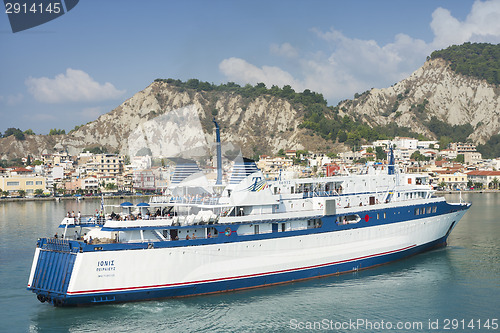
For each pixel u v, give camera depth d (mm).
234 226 41406
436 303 41156
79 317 37188
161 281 38312
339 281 46188
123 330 35344
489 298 42344
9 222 98812
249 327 36156
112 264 36812
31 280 38125
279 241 43219
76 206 140500
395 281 46688
